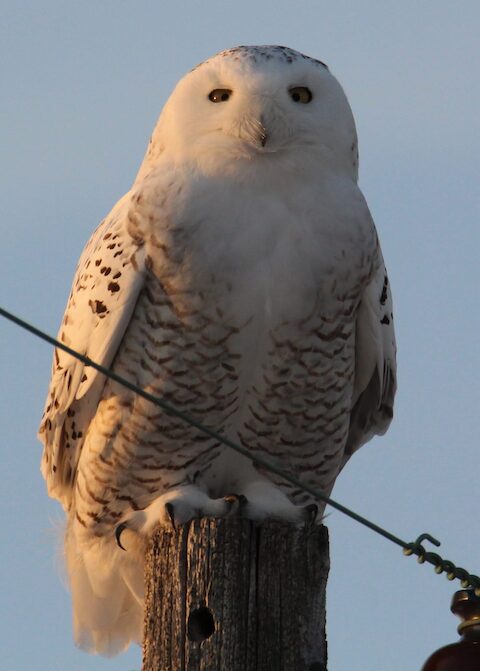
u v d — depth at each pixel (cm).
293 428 1125
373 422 1215
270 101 1063
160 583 852
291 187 1076
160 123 1110
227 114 1065
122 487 1121
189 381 1082
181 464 1114
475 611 800
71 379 1107
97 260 1093
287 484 1152
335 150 1095
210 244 1054
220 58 1098
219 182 1067
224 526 848
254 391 1102
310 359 1094
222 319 1062
